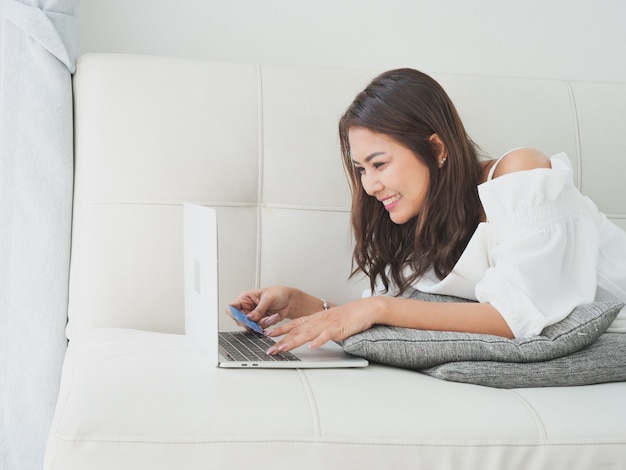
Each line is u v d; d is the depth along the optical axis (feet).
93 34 6.15
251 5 6.37
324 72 5.60
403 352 3.82
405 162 4.59
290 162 5.41
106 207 5.16
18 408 5.25
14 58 5.33
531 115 5.79
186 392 3.28
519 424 3.28
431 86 4.67
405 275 4.98
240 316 4.50
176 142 5.26
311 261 5.42
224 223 5.31
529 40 6.83
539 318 3.97
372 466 3.12
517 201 4.32
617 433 3.30
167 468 3.02
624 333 4.33
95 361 3.81
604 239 4.85
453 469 3.17
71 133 5.37
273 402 3.24
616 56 7.00
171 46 6.27
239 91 5.42
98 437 3.01
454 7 6.68
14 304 5.25
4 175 5.31
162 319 5.18
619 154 5.90
